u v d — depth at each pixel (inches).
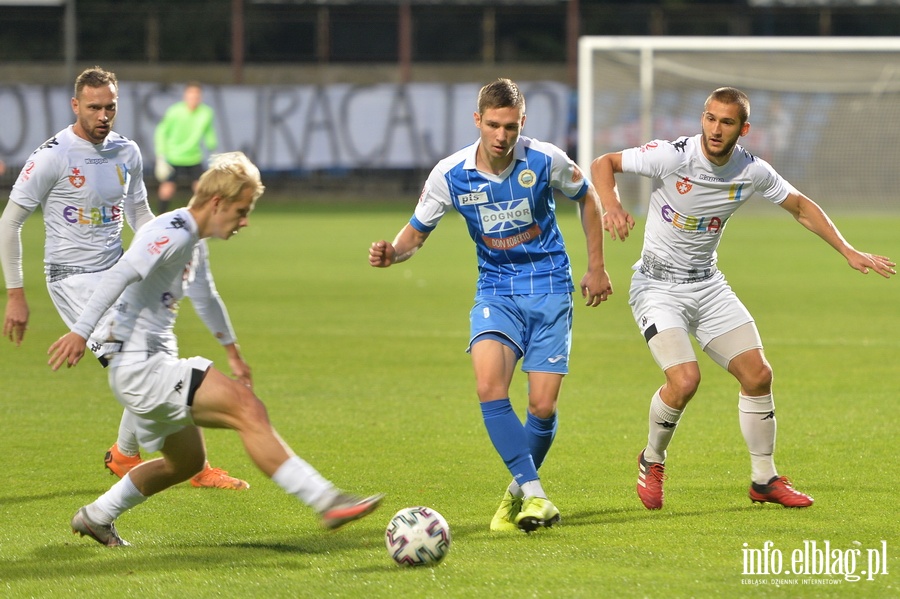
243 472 900.6
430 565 636.7
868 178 3986.2
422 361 1424.7
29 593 593.6
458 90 4505.4
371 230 3452.3
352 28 5029.5
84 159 886.4
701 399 1206.9
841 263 2640.3
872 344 1552.7
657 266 821.2
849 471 893.8
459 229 3789.4
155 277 642.8
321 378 1310.3
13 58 4928.6
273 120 4525.1
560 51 5152.6
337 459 936.3
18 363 1389.0
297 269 2507.4
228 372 1342.3
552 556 659.4
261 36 4990.2
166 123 2893.7
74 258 898.7
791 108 3978.8
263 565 644.1
